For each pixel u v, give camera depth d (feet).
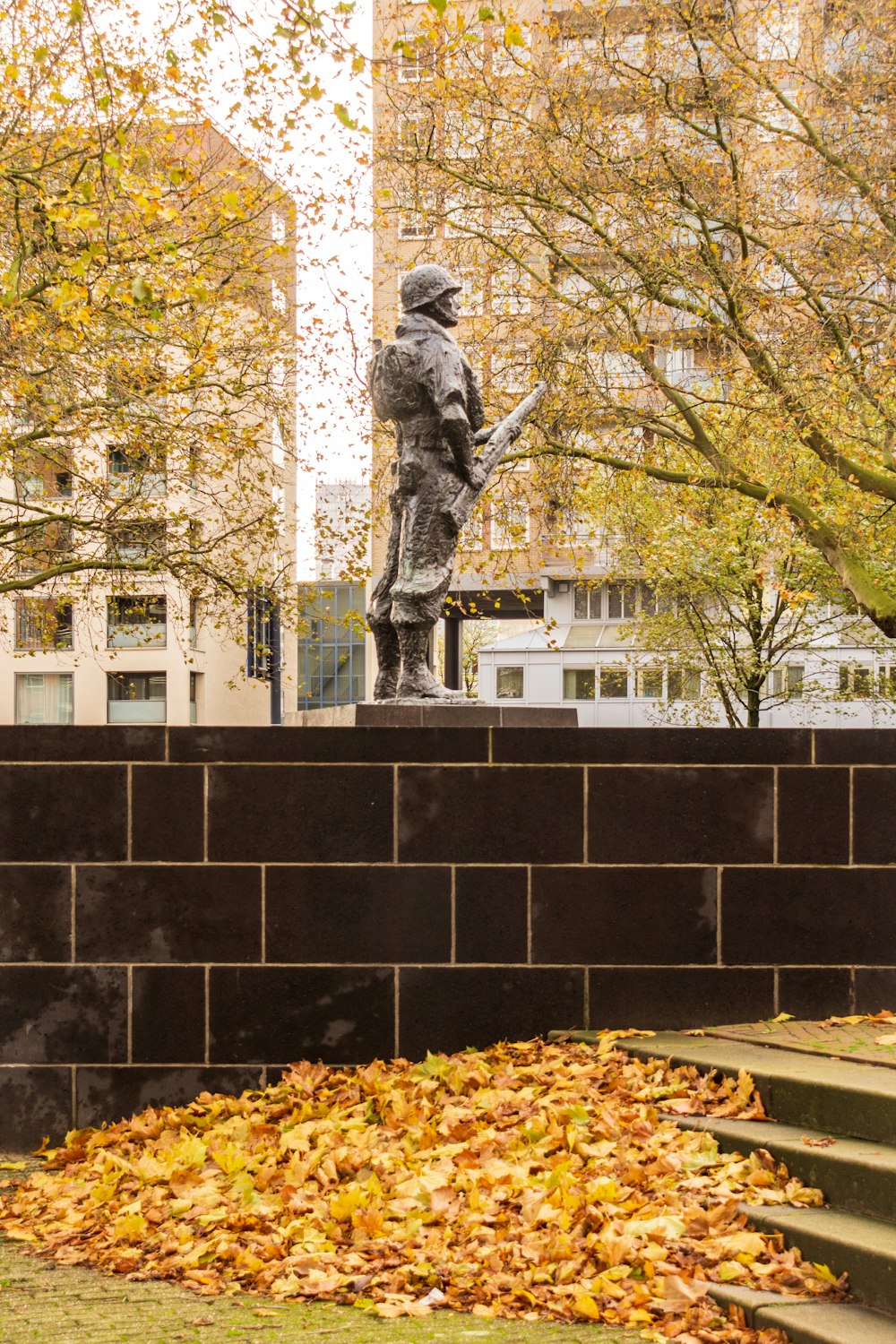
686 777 20.94
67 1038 20.85
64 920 20.86
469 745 20.98
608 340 42.75
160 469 48.39
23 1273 14.99
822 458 39.93
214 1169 17.78
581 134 41.06
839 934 20.79
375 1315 13.06
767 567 66.08
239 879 20.89
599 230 41.32
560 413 44.47
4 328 38.52
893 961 20.72
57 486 55.98
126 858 20.89
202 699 108.37
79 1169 18.98
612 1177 15.21
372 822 20.94
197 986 20.85
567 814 20.93
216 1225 16.05
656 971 20.84
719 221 41.11
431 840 20.93
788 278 48.78
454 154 45.68
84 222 29.27
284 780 20.94
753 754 20.92
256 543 52.49
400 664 23.44
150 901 20.88
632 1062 19.15
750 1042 19.06
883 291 44.88
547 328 43.75
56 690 104.78
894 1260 12.01
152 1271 14.83
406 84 46.14
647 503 61.31
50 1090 20.83
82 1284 14.53
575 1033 20.71
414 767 20.97
